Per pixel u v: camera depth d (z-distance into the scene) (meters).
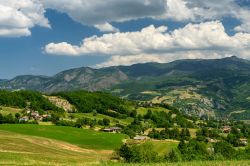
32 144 132.12
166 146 159.25
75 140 184.38
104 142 183.38
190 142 128.12
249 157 116.62
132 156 110.44
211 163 66.00
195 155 112.44
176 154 108.19
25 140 137.88
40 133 192.62
